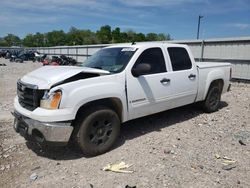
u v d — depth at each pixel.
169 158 4.82
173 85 6.21
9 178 4.28
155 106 5.90
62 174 4.33
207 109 7.65
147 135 5.95
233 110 8.17
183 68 6.55
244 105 8.85
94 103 4.95
